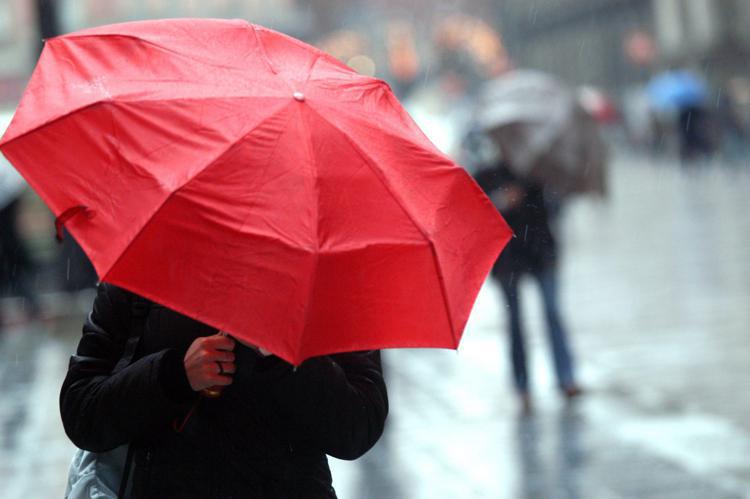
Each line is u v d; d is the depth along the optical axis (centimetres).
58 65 827
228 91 795
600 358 2848
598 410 2347
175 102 782
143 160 764
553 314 2469
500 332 3372
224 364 805
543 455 2048
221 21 866
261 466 834
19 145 778
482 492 1847
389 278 778
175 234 744
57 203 764
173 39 835
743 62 11362
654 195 7644
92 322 865
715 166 9038
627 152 12825
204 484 829
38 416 2584
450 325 800
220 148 761
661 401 2380
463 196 830
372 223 774
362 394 862
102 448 831
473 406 2473
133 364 821
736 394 2386
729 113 9031
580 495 1802
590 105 2673
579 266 4559
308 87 818
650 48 13162
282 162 764
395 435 2256
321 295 751
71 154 777
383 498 1836
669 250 4756
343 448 848
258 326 737
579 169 2591
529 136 2542
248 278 739
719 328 3072
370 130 814
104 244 747
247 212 746
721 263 4228
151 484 830
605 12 16125
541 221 2459
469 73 18875
